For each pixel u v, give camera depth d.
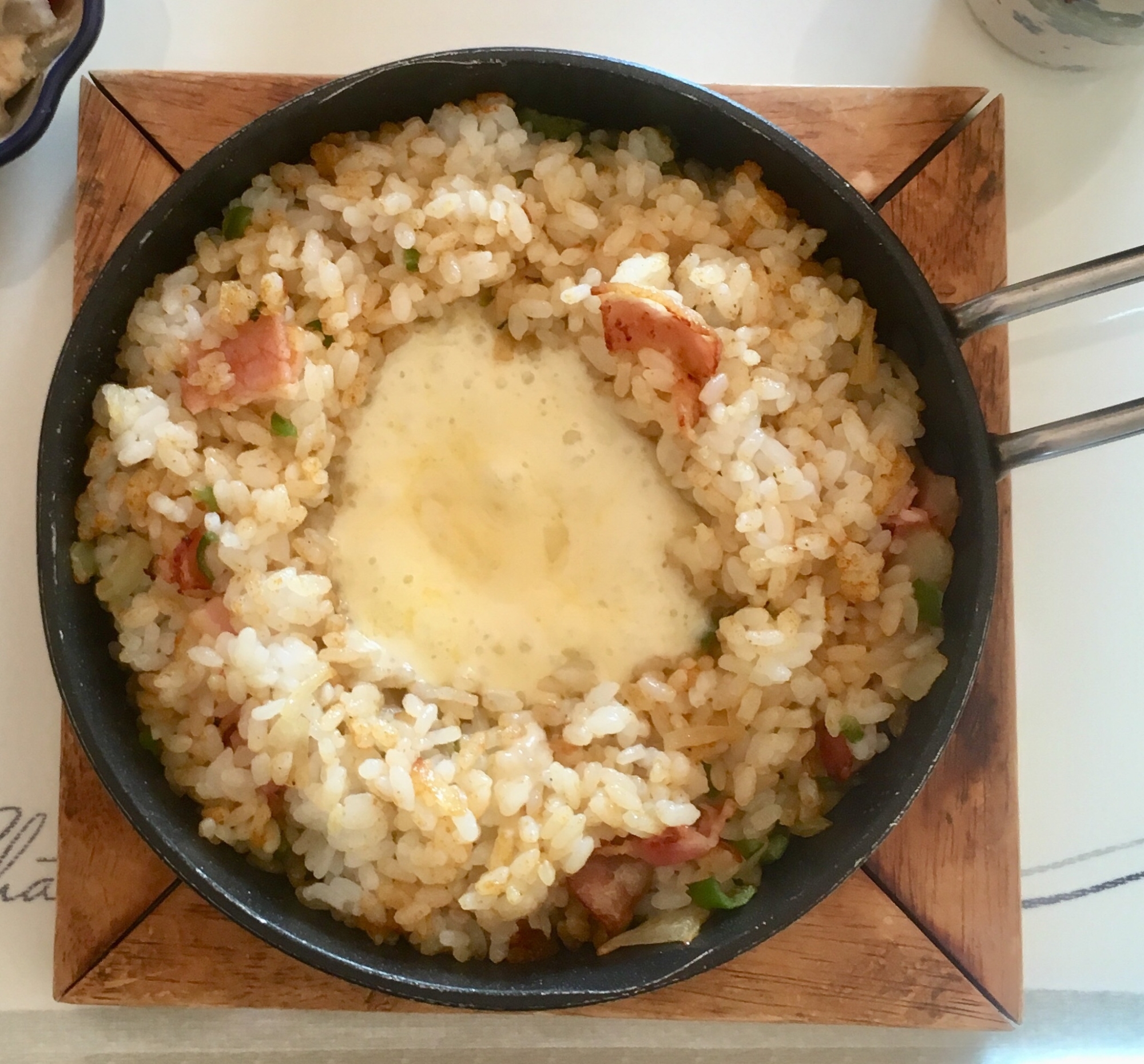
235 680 0.26
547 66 0.25
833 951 0.29
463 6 0.31
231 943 0.29
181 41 0.31
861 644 0.28
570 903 0.28
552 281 0.28
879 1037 0.31
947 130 0.30
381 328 0.28
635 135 0.28
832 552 0.27
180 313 0.27
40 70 0.28
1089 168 0.32
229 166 0.26
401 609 0.28
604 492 0.28
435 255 0.27
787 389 0.28
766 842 0.28
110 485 0.27
